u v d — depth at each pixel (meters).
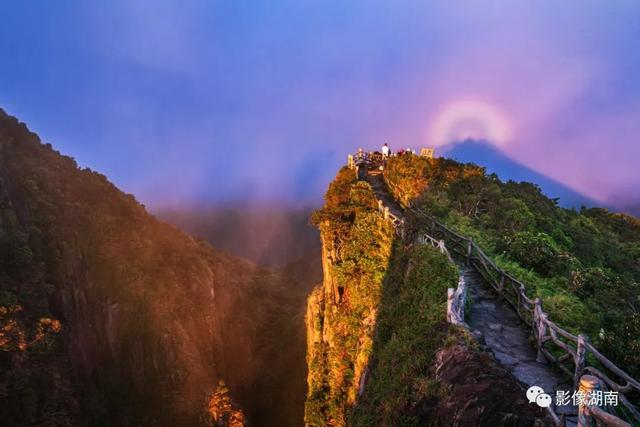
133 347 80.81
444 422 8.03
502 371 8.26
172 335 84.38
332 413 23.33
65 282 75.62
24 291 65.50
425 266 14.38
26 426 53.31
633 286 16.41
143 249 99.31
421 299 13.41
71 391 63.34
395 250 20.16
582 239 24.94
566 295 14.02
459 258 16.86
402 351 12.04
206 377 83.44
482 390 7.90
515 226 21.25
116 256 89.56
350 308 24.22
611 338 9.34
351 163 36.97
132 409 74.75
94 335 77.69
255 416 84.12
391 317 16.05
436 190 24.62
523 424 6.91
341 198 29.78
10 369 55.84
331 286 28.20
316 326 32.50
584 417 6.14
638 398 7.89
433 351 10.19
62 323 71.12
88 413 65.50
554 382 8.69
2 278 64.06
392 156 33.16
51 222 79.94
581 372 8.02
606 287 15.85
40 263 71.38
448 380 8.76
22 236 70.12
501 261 16.14
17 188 79.94
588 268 18.73
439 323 11.03
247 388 92.44
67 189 96.75
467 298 12.52
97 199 104.00
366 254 23.53
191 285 103.19
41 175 90.50
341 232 27.31
